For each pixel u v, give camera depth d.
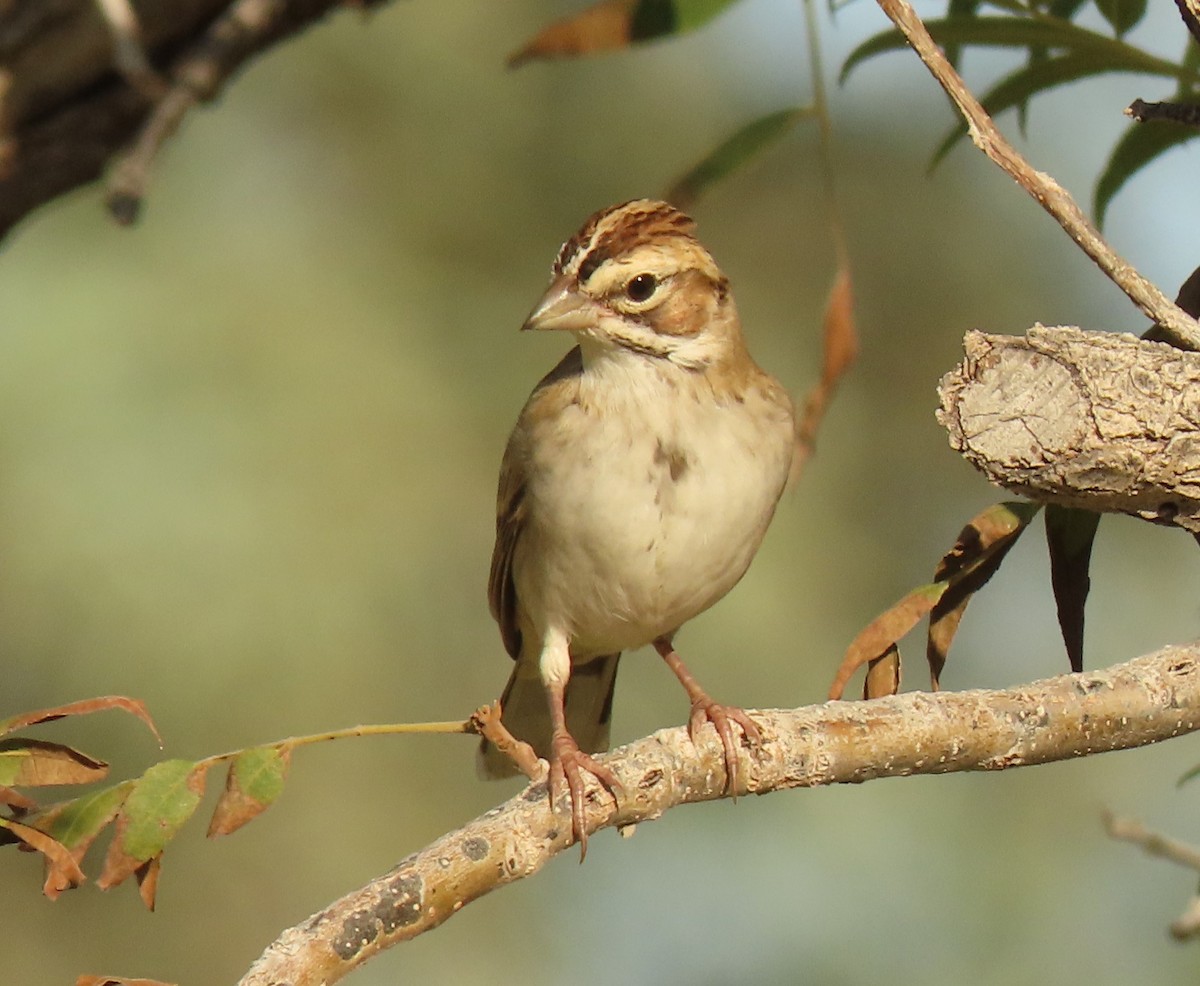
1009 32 6.07
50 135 7.96
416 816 12.62
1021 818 12.41
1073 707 5.32
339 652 12.63
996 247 14.11
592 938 12.55
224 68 7.75
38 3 7.76
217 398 13.09
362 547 12.91
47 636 12.46
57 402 12.92
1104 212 6.50
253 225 13.80
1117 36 6.18
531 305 13.82
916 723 5.36
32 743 5.00
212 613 12.53
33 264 13.36
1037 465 4.90
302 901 12.45
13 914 12.17
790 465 7.59
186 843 12.40
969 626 13.38
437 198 13.98
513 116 14.07
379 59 14.03
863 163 14.16
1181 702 5.36
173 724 12.39
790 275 14.09
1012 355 4.93
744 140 6.97
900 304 14.05
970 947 12.06
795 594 13.22
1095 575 13.43
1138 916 12.01
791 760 5.39
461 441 13.43
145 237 13.52
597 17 7.10
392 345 13.51
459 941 12.52
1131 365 4.82
